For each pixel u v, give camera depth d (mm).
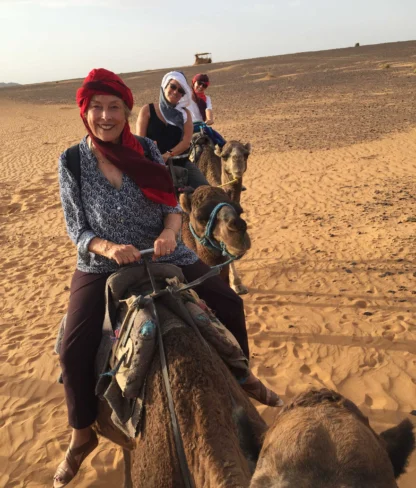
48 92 72562
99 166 2975
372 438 1458
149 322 2537
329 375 5754
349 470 1379
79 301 2945
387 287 7648
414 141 18547
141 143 3182
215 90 50375
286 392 5488
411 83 37906
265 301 7512
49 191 16312
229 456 2094
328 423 1464
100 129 2896
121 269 2840
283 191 13961
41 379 6246
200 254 4535
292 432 1467
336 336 6461
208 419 2201
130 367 2498
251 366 5984
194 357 2414
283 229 10750
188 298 2748
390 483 1412
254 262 8953
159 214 3061
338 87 40844
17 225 13250
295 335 6551
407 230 9914
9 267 10430
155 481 2285
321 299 7445
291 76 56656
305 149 19359
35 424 5434
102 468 4691
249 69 74812
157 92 52719
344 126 23531
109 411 2838
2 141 29078
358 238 9727
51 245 11539
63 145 25938
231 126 27266
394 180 13883
